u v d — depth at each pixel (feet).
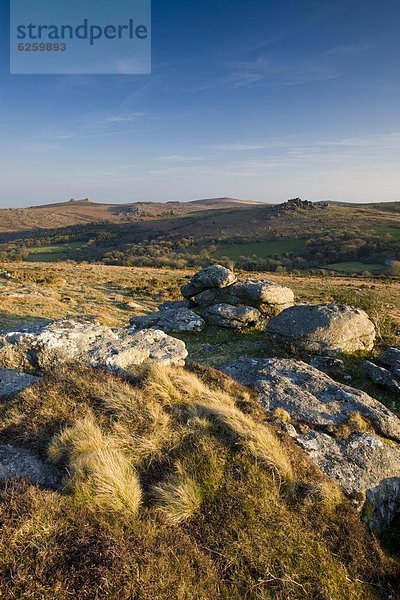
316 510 19.60
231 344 54.70
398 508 23.89
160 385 27.02
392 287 192.85
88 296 112.06
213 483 19.47
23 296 91.25
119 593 13.84
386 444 27.12
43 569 14.14
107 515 17.02
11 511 16.14
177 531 17.20
